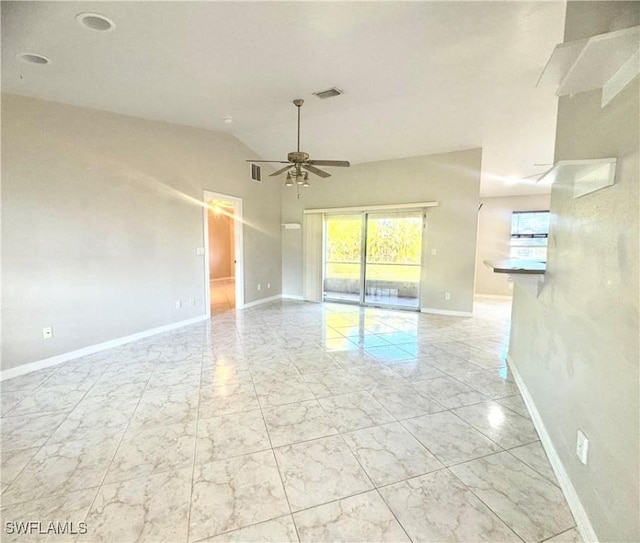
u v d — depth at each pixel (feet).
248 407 8.25
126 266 13.12
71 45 7.73
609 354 4.10
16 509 5.09
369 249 21.16
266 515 5.02
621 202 3.93
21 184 9.97
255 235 20.83
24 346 10.20
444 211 18.35
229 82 10.11
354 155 19.13
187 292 16.05
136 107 11.99
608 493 4.02
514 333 10.48
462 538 4.61
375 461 6.25
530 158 17.87
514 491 5.49
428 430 7.28
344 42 8.02
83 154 11.46
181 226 15.47
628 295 3.69
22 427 7.32
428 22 7.30
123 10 6.54
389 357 11.91
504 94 11.69
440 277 18.83
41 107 10.33
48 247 10.66
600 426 4.28
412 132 15.90
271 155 20.24
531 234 25.18
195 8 6.57
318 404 8.42
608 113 4.41
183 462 6.19
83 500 5.28
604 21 4.78
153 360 11.46
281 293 24.16
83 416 7.79
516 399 8.75
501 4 6.76
